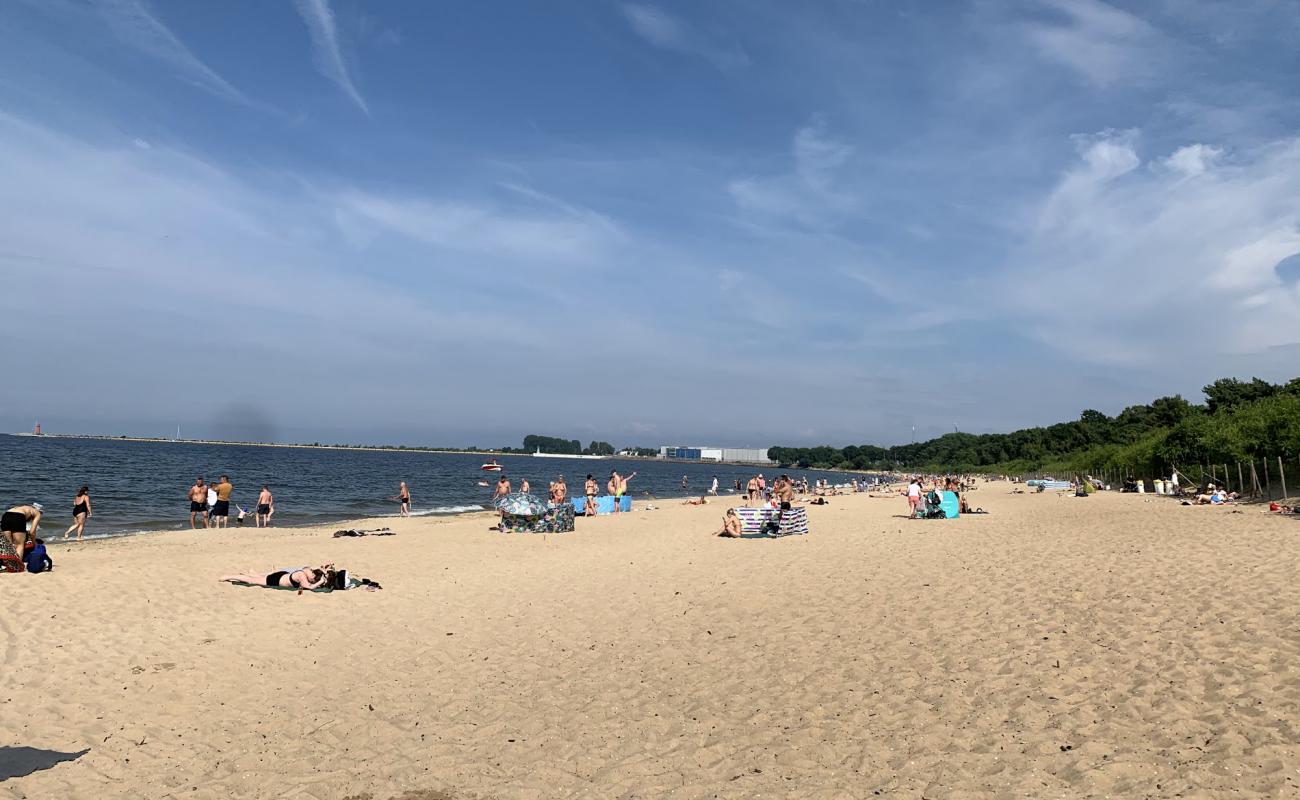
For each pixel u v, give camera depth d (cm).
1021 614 934
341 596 1265
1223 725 542
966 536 1938
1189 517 2181
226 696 763
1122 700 615
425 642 973
